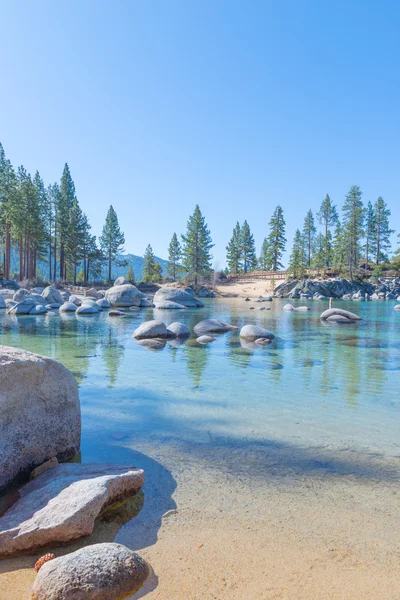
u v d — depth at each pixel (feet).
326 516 10.79
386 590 7.94
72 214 202.69
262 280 230.48
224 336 49.24
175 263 268.41
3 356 13.14
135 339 45.47
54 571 7.80
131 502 11.44
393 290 203.31
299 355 36.40
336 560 8.91
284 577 8.34
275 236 253.24
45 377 13.92
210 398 22.52
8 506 11.09
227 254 298.76
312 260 267.80
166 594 7.82
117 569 7.98
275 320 71.72
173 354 36.40
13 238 190.19
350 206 227.40
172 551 9.24
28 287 155.84
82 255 214.07
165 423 18.37
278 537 9.80
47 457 13.61
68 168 223.71
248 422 18.58
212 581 8.20
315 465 14.06
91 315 78.59
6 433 12.37
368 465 14.08
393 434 17.15
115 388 24.52
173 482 12.70
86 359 33.60
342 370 30.12
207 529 10.14
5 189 166.09
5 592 7.90
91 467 12.65
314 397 22.89
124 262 243.81
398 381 26.81
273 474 13.34
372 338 48.03
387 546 9.46
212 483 12.66
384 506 11.35
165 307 100.63
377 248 266.57
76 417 14.96
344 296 193.57
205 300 162.09
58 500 10.28
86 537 9.71
